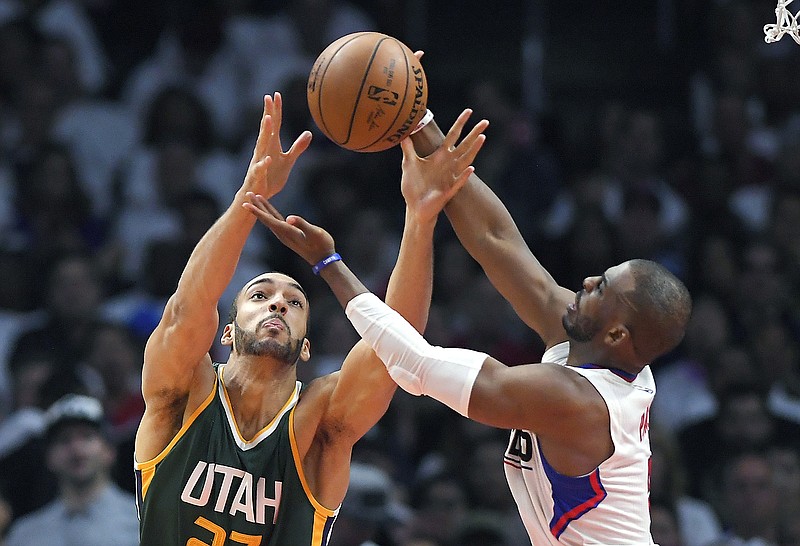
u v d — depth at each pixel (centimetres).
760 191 3691
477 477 2658
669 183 3684
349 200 3356
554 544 1361
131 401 2759
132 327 2977
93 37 3847
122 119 3616
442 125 3662
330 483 1479
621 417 1330
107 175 3547
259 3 3894
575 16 3984
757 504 2589
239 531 1427
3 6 3775
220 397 1459
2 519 2405
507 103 3669
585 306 1373
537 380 1315
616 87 3925
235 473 1430
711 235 3459
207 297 1403
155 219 3397
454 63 3897
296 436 1462
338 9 3838
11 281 3130
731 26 3919
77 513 2425
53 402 2677
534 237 3378
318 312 3052
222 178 3491
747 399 2836
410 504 2692
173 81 3706
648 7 4019
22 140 3509
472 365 1329
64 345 2855
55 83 3566
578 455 1321
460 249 3278
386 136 1437
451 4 3953
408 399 2919
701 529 2653
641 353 1355
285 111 3488
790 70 3894
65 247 3206
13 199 3381
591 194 3491
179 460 1429
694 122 3862
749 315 3262
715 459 2847
